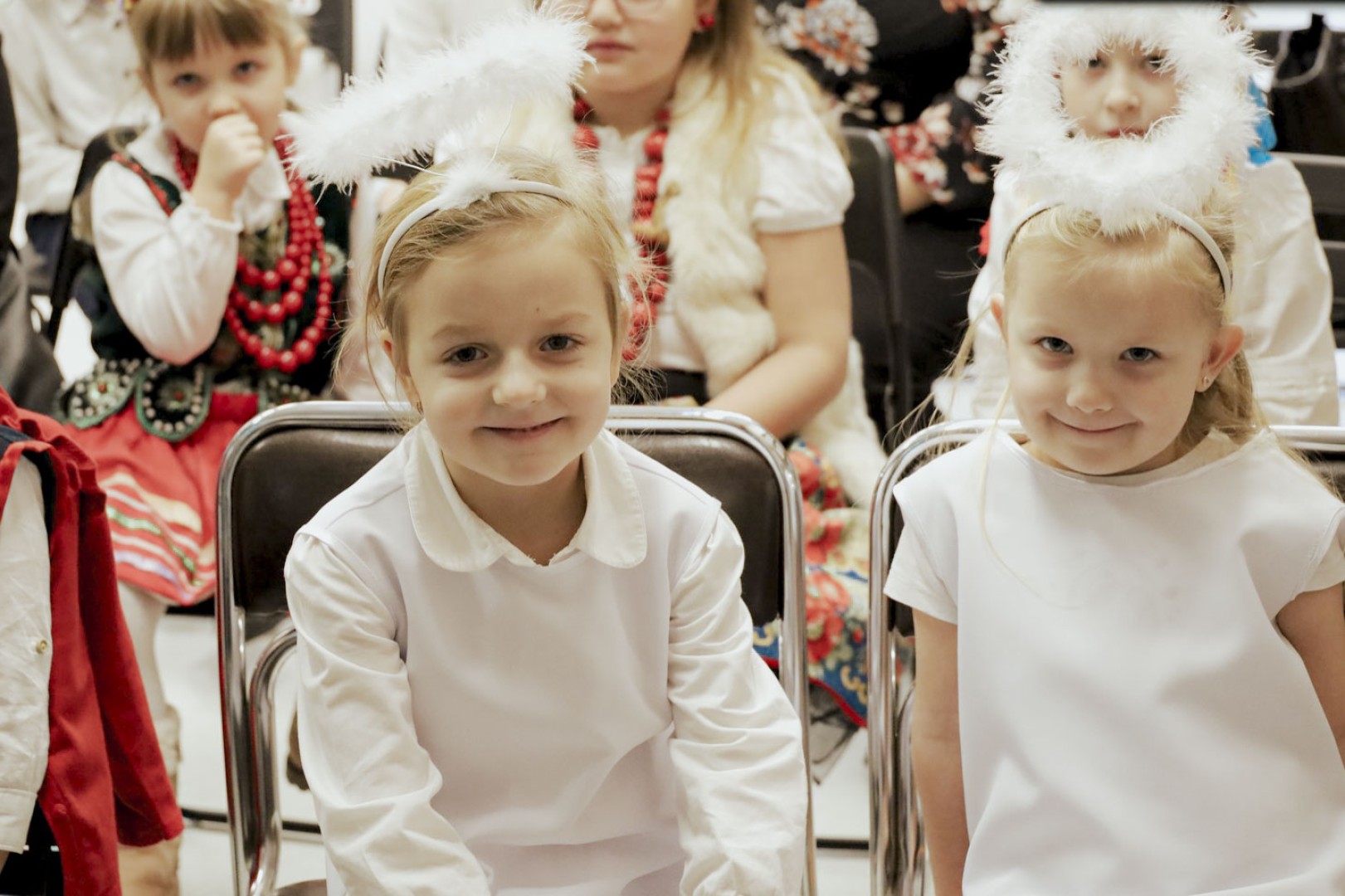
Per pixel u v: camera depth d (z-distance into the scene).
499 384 1.11
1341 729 1.24
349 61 2.95
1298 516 1.22
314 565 1.21
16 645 1.27
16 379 2.52
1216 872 1.16
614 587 1.24
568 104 2.09
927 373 2.97
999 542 1.27
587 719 1.24
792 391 2.12
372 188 2.38
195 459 2.20
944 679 1.31
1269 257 1.98
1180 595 1.22
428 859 1.13
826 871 2.17
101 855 1.32
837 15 3.03
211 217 2.16
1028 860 1.21
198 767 2.48
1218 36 1.18
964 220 2.99
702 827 1.17
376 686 1.18
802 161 2.15
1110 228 1.15
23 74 3.22
